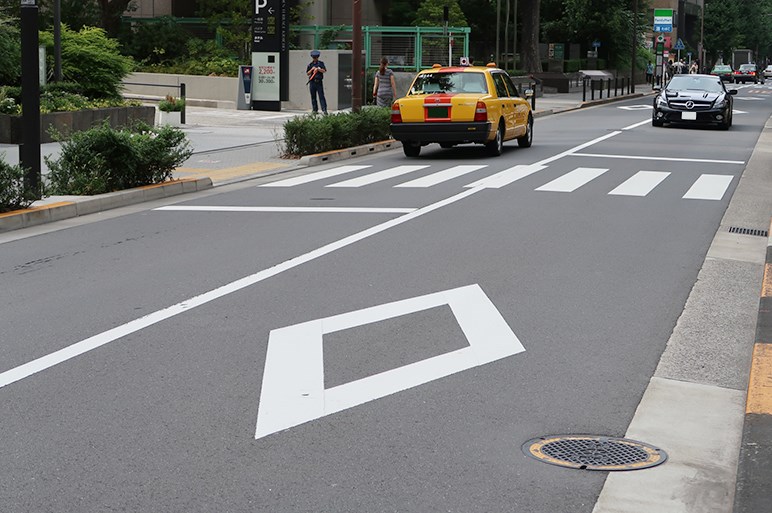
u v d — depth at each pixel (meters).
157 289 9.38
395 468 5.35
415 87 22.67
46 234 12.55
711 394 6.67
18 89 25.19
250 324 8.18
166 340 7.72
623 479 5.25
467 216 13.73
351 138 23.70
